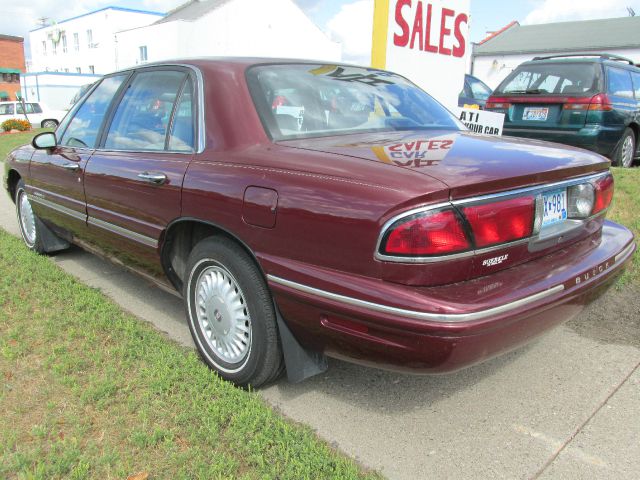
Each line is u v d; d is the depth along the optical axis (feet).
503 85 26.53
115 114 12.41
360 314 7.17
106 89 13.32
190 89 10.38
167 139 10.52
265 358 8.80
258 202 8.25
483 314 6.83
